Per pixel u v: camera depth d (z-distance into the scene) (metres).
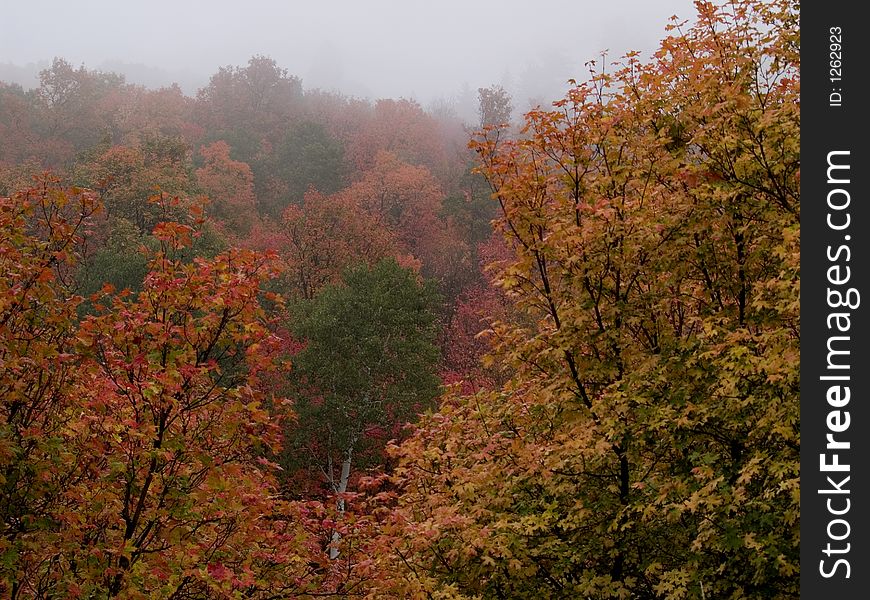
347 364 31.30
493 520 10.81
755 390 9.15
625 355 10.55
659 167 11.02
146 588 7.58
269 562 8.84
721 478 8.48
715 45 11.66
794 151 9.42
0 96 81.56
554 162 11.09
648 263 11.08
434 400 32.03
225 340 8.25
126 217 51.41
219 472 7.85
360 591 9.09
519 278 11.17
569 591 10.05
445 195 80.06
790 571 8.12
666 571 9.76
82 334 7.73
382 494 10.80
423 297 35.56
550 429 11.88
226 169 72.56
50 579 7.16
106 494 7.43
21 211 7.98
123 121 89.38
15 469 7.23
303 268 45.50
